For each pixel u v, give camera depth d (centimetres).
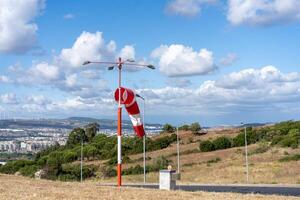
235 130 8712
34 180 2591
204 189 3042
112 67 2519
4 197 1717
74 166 6112
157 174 5388
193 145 7669
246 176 4378
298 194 2586
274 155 5838
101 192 2005
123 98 2502
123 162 6638
